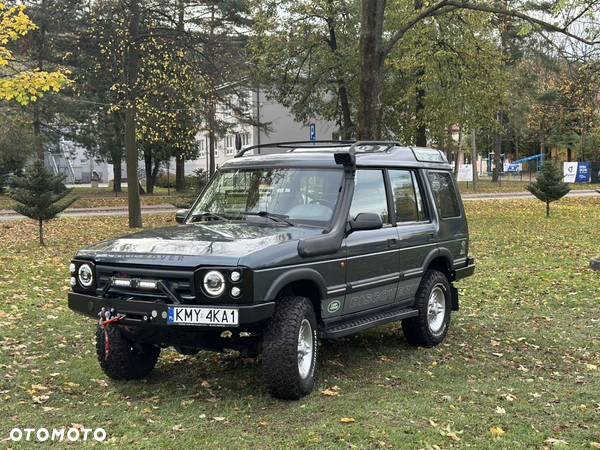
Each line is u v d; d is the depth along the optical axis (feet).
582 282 36.01
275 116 156.25
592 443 14.66
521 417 16.33
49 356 21.31
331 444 14.24
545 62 77.41
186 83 66.18
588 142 192.34
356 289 19.07
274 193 19.74
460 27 74.69
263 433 14.89
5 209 96.73
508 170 220.23
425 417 15.99
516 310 29.78
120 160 142.20
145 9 64.54
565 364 21.54
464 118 80.23
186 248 16.14
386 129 99.30
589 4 44.24
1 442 14.33
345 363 20.97
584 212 87.56
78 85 90.33
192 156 148.05
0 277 36.24
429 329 22.93
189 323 15.31
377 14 48.83
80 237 58.39
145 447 14.07
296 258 16.66
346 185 19.13
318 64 96.89
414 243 21.94
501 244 54.03
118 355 18.30
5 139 112.78
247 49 92.12
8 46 58.49
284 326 16.44
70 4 73.15
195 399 17.34
